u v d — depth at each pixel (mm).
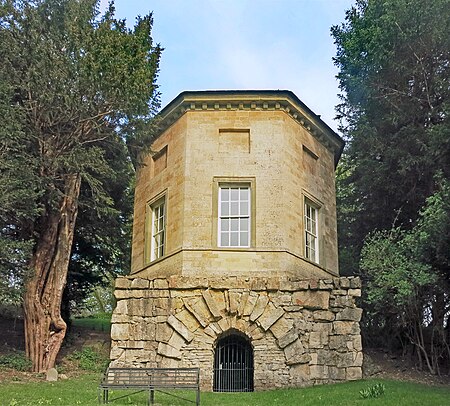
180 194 19219
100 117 18969
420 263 18172
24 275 19031
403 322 20328
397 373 19594
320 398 13820
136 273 21094
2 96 17062
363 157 24953
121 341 17406
